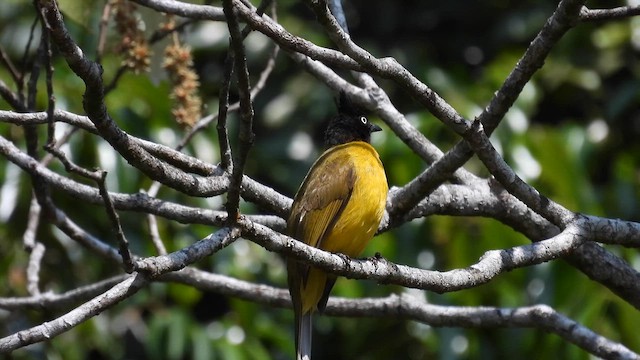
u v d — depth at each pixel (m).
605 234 8.05
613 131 16.81
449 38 18.39
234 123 15.41
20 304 9.30
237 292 9.60
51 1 5.72
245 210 14.16
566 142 13.84
